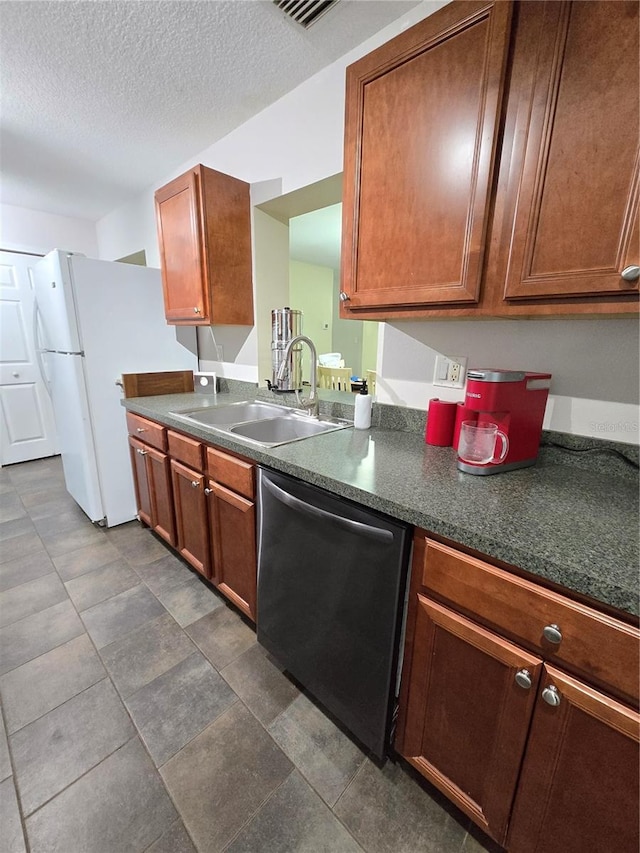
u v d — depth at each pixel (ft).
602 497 2.93
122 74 5.17
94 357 6.99
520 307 2.92
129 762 3.49
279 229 6.97
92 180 8.95
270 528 4.08
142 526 7.88
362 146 3.60
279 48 4.67
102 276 6.89
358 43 4.58
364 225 3.73
